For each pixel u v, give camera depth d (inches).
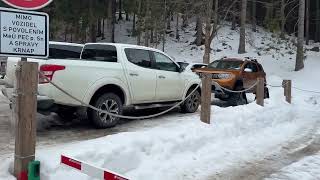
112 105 347.6
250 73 585.0
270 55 1355.8
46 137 311.1
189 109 449.1
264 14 1936.5
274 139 381.7
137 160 261.7
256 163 295.4
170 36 1632.6
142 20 1390.3
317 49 1473.9
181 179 248.2
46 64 302.8
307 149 348.5
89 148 248.1
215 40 1515.7
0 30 188.1
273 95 610.5
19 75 204.2
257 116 433.1
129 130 344.2
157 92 397.7
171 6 1330.0
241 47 1379.2
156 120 397.1
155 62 400.8
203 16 1077.1
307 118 516.4
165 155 282.2
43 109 303.0
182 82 432.1
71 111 360.2
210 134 341.7
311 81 1043.9
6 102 470.9
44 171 211.5
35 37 198.5
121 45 367.9
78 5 1307.8
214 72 553.3
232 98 550.6
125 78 358.6
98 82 330.6
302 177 264.4
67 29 1427.2
